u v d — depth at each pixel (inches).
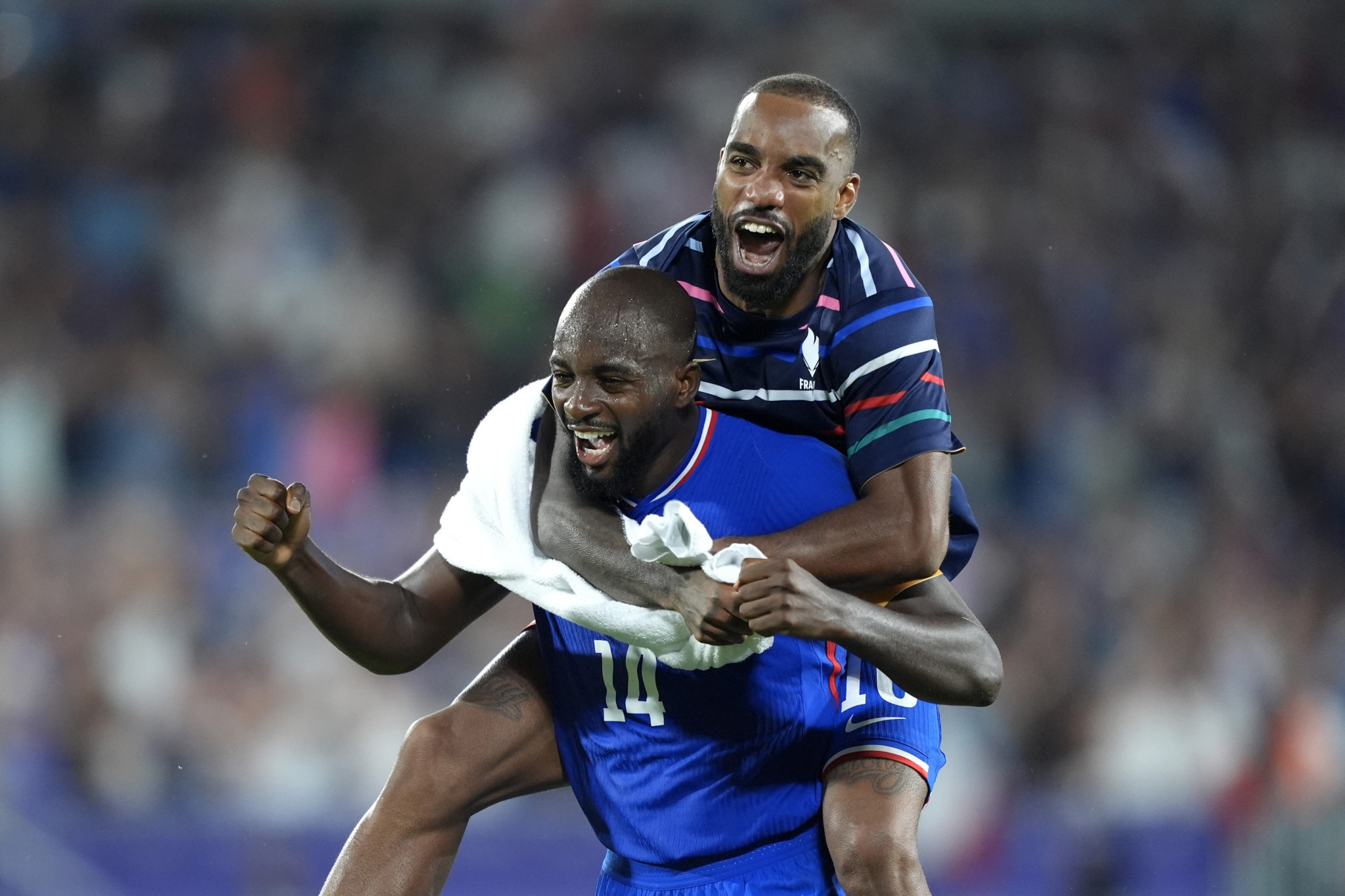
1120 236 2102.6
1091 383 1935.3
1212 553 1756.9
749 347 540.7
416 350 1804.9
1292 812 1301.7
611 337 492.1
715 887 540.1
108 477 1626.5
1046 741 1515.7
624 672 536.1
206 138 1951.3
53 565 1467.8
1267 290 2101.4
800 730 536.1
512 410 546.9
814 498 526.6
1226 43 2284.7
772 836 541.6
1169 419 1916.8
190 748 1376.7
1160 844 1371.8
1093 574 1668.3
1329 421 1968.5
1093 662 1582.2
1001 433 1830.7
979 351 1920.5
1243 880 1322.6
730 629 483.8
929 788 543.8
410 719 1405.0
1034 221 2076.8
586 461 505.7
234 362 1754.4
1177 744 1509.6
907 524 506.6
